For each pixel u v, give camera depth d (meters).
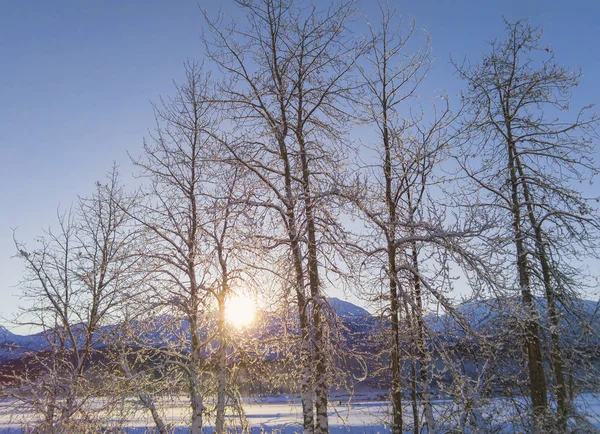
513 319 11.53
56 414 12.74
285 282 11.32
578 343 12.68
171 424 13.23
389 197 12.39
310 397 10.83
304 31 12.15
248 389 13.33
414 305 11.12
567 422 12.45
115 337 13.26
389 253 11.98
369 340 12.08
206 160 12.21
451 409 11.38
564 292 12.62
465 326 10.67
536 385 12.26
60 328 14.41
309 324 11.24
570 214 12.72
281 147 12.33
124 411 12.81
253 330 12.46
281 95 12.20
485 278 10.30
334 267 11.42
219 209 11.76
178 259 12.95
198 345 12.68
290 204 11.66
